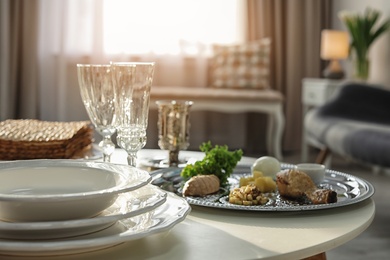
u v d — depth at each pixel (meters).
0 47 4.77
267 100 4.60
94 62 4.97
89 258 0.76
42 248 0.71
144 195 0.96
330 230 0.91
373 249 2.54
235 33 5.26
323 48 4.91
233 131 5.41
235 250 0.80
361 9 5.24
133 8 5.07
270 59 5.34
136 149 1.14
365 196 1.08
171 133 1.48
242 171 1.39
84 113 5.09
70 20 4.98
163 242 0.84
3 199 0.74
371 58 5.22
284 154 5.24
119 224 0.84
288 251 0.80
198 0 5.19
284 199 1.11
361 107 3.83
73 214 0.79
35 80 4.90
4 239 0.76
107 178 0.94
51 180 0.96
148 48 5.12
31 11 4.86
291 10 5.30
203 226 0.93
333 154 5.16
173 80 5.21
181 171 1.32
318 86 4.71
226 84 5.00
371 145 2.98
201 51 5.21
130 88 1.10
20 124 1.55
